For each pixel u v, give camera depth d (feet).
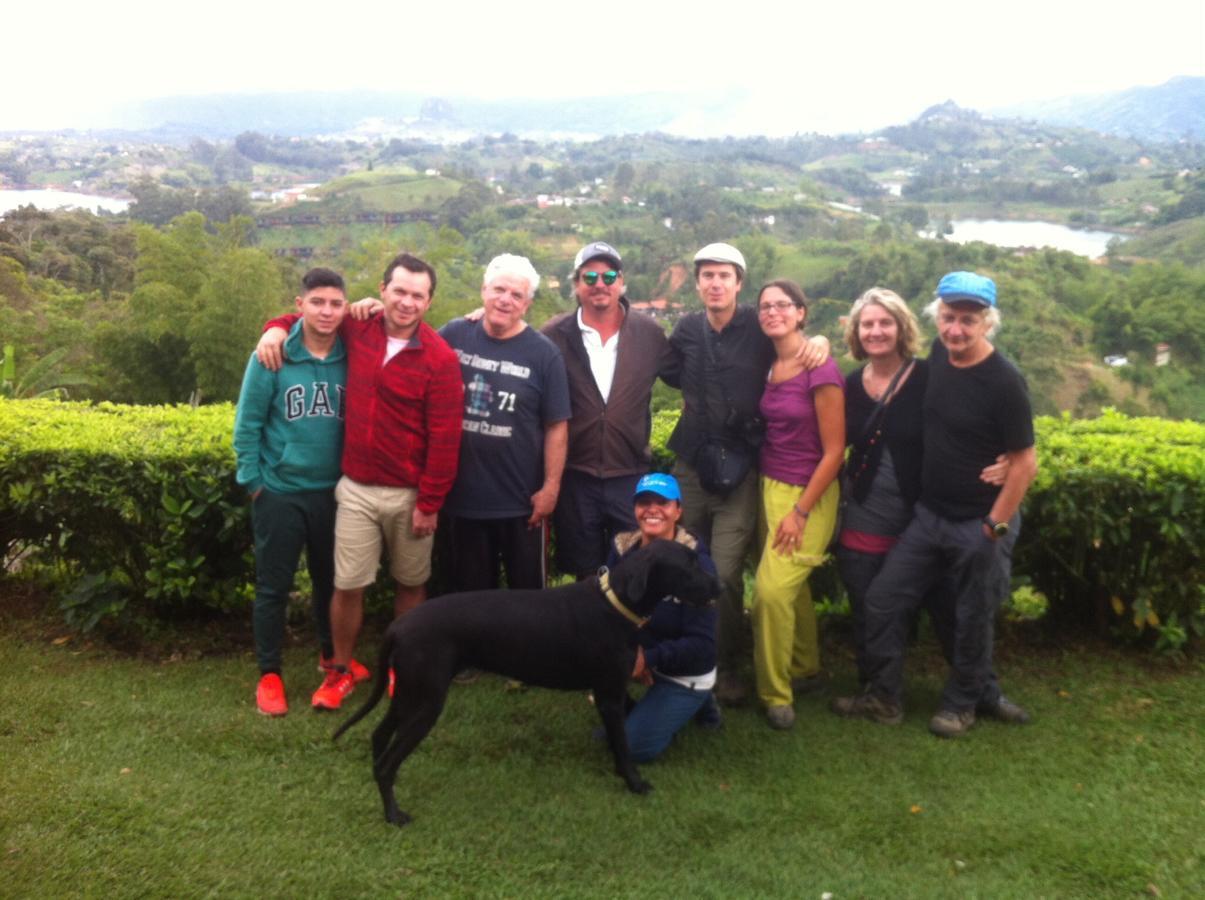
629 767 11.63
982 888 9.87
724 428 13.17
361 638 15.90
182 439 15.67
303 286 12.37
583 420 13.52
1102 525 14.49
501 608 11.10
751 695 14.49
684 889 9.81
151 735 12.37
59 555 15.90
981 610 12.60
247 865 9.86
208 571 15.64
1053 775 12.07
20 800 10.70
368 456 12.48
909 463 13.01
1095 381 237.45
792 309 12.58
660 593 11.30
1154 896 9.79
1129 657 15.25
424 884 9.74
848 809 11.35
